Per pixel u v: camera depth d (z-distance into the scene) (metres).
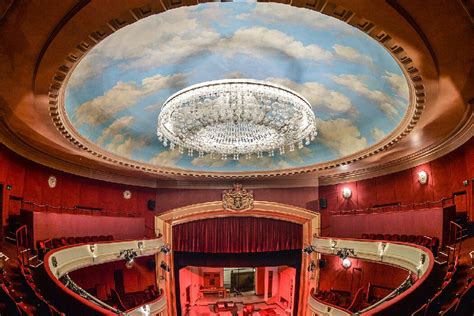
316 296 19.48
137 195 21.30
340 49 10.73
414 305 8.42
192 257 22.39
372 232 16.97
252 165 21.17
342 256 16.75
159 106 14.83
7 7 6.00
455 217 12.63
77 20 6.61
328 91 13.90
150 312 18.05
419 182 16.20
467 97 9.59
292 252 22.42
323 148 18.72
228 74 12.59
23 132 12.44
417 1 6.11
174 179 21.94
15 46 7.20
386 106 13.20
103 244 15.11
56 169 16.50
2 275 8.18
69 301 8.49
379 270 18.08
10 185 13.38
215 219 22.47
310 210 21.73
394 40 7.36
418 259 11.41
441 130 12.45
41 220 12.66
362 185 19.89
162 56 11.16
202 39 10.51
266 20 9.72
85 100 12.55
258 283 29.20
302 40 10.66
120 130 15.87
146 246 18.34
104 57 10.28
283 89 10.40
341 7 6.59
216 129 12.15
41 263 10.69
